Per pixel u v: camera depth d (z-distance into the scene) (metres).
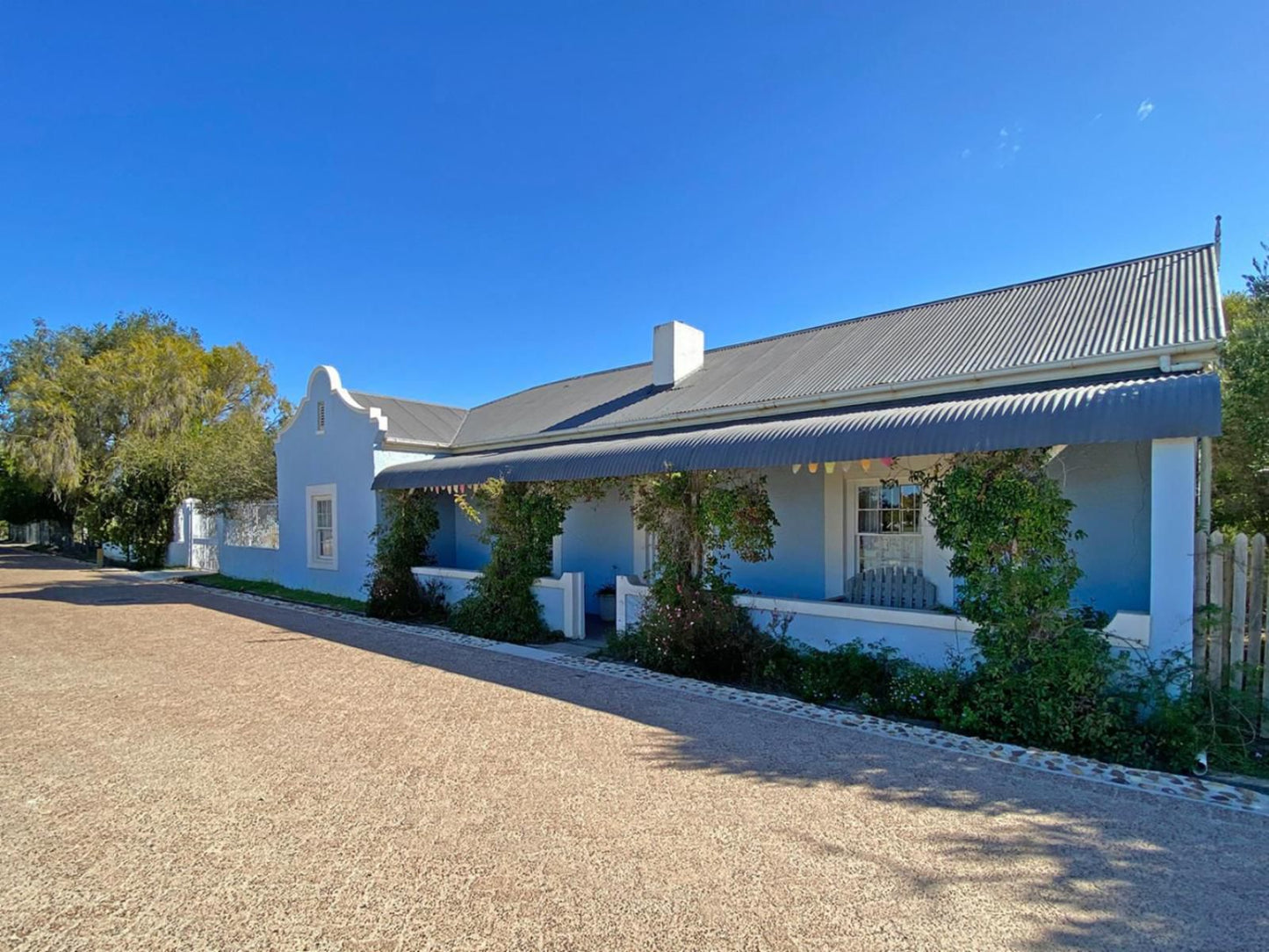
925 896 4.37
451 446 20.22
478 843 5.14
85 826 5.48
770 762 6.88
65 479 37.16
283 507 22.86
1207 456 10.74
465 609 14.75
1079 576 7.99
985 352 11.61
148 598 20.88
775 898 4.34
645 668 11.18
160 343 48.59
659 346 18.16
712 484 11.27
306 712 8.66
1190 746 6.70
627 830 5.34
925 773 6.60
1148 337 9.78
